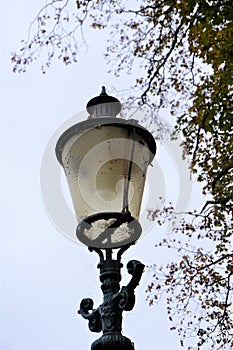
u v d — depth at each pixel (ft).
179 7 35.01
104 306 17.53
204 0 34.58
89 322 18.12
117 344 17.07
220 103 34.96
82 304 18.62
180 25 36.42
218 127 35.29
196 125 35.76
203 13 34.63
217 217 38.29
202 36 34.27
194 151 35.42
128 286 17.16
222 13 34.40
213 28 34.58
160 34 38.68
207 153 36.29
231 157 36.14
